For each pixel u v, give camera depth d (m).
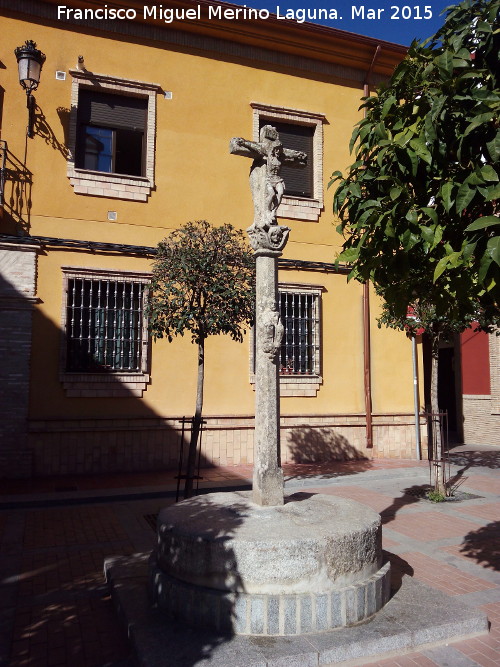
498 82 3.45
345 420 11.89
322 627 3.63
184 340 10.77
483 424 15.43
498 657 3.59
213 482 9.16
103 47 10.73
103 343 10.30
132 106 11.02
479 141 3.25
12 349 9.58
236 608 3.61
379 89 4.02
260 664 3.22
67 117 10.36
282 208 11.84
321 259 12.11
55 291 10.01
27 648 3.71
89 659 3.57
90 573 5.11
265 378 4.65
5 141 9.60
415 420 12.23
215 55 11.61
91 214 10.40
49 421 9.70
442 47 3.67
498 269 2.77
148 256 10.67
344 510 4.49
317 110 12.42
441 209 3.53
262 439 4.63
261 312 4.65
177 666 3.18
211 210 11.27
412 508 7.80
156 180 10.93
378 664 3.47
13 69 10.06
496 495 8.64
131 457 10.18
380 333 12.49
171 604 3.82
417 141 3.24
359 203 3.74
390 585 4.34
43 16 10.33
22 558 5.51
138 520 7.05
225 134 11.54
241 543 3.69
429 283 3.89
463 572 5.23
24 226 9.92
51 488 8.63
